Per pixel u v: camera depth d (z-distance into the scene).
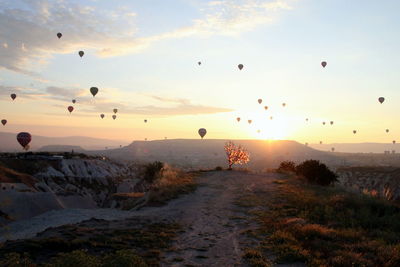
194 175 41.19
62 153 114.69
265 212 19.67
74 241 11.82
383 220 16.33
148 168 42.28
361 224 15.68
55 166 96.88
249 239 13.71
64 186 89.12
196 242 13.34
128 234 13.91
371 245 11.79
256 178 38.25
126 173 121.06
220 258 11.27
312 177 36.00
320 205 20.14
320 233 13.41
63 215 24.38
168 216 18.88
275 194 26.44
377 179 72.56
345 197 21.64
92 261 7.66
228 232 15.09
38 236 13.30
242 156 49.00
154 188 29.12
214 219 18.08
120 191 101.31
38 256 10.50
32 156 100.44
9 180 67.06
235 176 40.19
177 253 11.78
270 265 10.27
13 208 53.09
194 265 10.51
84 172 102.00
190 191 28.55
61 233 13.62
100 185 100.19
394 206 19.61
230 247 12.59
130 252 8.27
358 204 19.86
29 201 57.62
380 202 20.48
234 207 21.64
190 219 18.11
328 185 35.28
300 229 13.96
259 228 15.62
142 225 16.14
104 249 11.54
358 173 82.25
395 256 10.23
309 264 10.09
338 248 11.70
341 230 14.45
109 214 22.80
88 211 26.14
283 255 10.95
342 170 90.31
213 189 30.03
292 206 21.05
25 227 21.38
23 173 79.25
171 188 28.56
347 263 9.84
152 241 13.04
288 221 16.05
